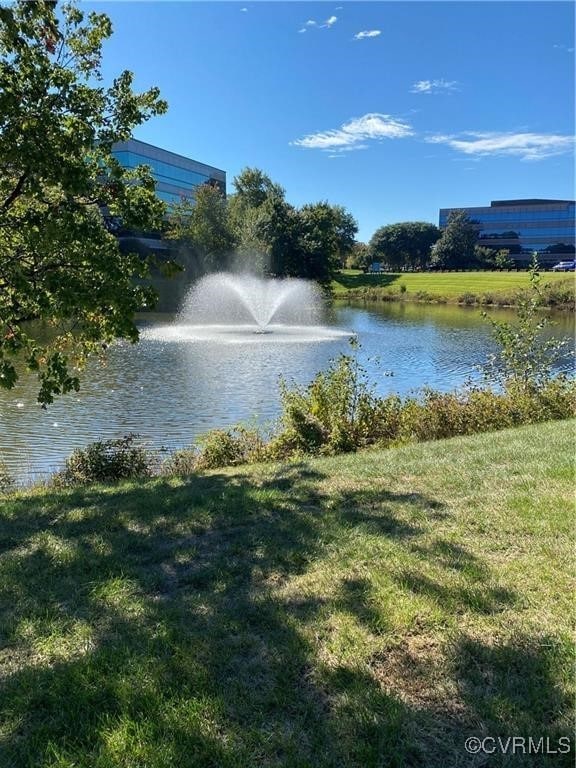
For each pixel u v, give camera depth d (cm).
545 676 234
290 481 554
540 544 359
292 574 341
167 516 459
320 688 236
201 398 1398
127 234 4828
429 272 9856
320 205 6462
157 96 659
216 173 8300
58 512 493
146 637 278
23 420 1189
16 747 212
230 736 211
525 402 897
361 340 2692
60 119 559
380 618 280
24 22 551
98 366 1844
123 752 205
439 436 845
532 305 1034
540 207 11488
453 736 207
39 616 305
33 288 584
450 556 349
